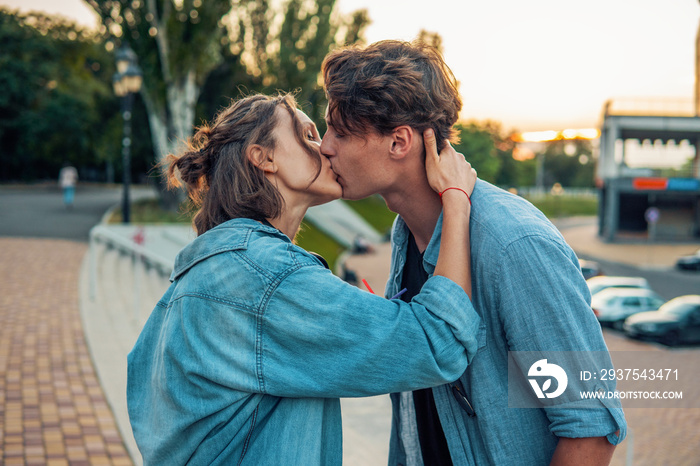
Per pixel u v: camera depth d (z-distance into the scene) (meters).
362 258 31.77
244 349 1.12
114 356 6.61
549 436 1.20
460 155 1.27
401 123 1.19
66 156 47.69
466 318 1.12
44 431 4.59
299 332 1.10
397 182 1.28
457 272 1.16
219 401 1.13
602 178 43.03
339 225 40.97
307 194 1.30
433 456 1.41
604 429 1.06
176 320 1.19
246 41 35.16
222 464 1.16
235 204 1.23
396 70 1.18
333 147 1.28
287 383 1.11
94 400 5.30
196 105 31.86
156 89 23.52
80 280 11.07
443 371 1.12
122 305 9.39
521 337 1.11
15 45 41.47
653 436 7.73
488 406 1.20
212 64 24.48
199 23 23.00
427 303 1.13
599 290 17.64
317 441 1.19
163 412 1.19
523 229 1.13
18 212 22.92
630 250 37.16
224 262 1.16
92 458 4.16
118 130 43.25
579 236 45.84
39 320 8.22
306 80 34.44
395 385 1.11
